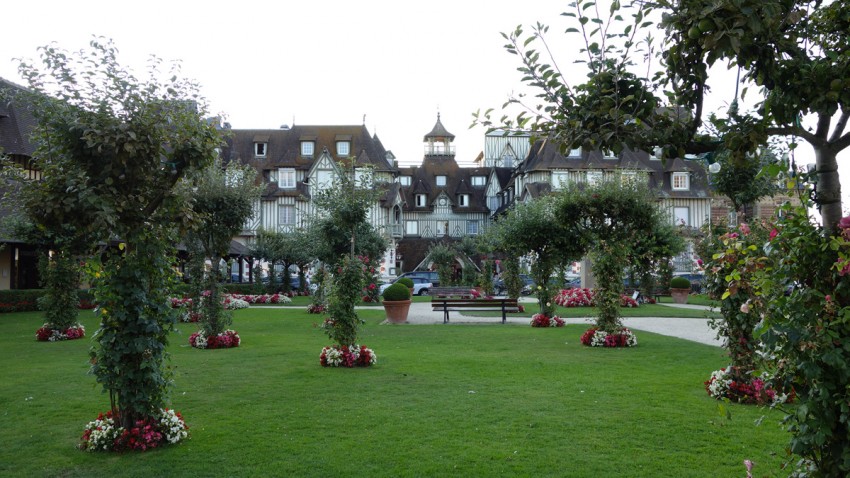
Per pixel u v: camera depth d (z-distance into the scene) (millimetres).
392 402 7273
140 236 5352
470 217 55375
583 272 29906
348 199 16531
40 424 6453
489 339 13789
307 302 31047
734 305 7035
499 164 60250
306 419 6508
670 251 25609
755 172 8484
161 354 5680
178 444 5641
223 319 12867
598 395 7559
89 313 22594
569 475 4766
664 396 7457
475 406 7027
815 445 2857
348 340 10227
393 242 44906
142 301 5312
